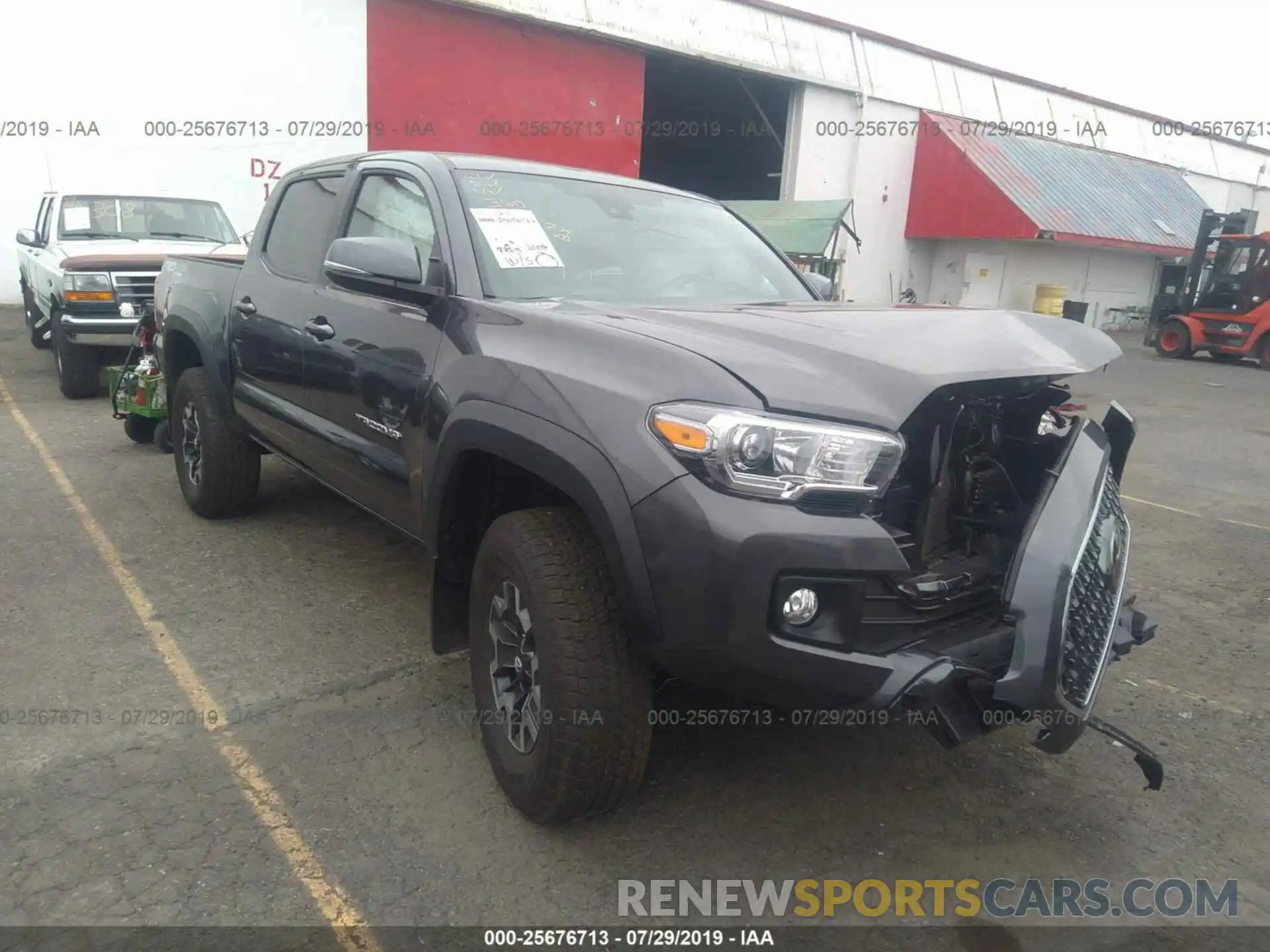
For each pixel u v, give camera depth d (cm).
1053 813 292
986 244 2533
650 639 234
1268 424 1097
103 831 263
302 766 299
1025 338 274
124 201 1018
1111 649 268
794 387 228
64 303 842
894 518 244
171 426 555
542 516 264
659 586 227
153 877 245
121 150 1490
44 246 999
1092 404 332
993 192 2336
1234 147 3438
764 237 427
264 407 437
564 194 368
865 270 2466
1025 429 304
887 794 298
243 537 505
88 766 293
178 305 529
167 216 1023
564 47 1795
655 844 269
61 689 340
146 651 372
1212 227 1947
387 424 330
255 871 249
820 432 222
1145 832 284
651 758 311
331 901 240
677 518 222
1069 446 268
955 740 234
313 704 337
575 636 245
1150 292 2969
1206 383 1536
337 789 288
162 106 1489
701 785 298
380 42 1602
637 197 395
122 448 700
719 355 238
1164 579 512
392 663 371
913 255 2569
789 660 222
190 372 523
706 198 434
